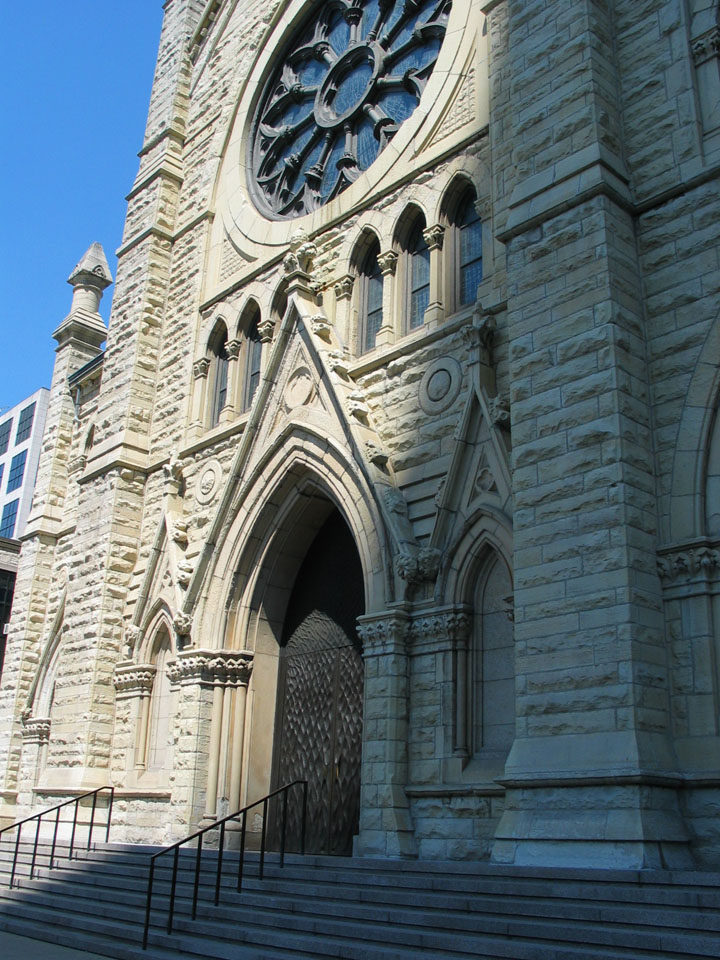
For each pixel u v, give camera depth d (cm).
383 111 2297
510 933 926
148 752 2228
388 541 1695
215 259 2589
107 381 2733
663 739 1173
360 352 2025
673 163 1416
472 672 1536
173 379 2573
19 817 2675
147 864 1756
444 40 2038
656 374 1349
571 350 1370
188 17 3086
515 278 1488
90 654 2377
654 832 1090
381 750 1562
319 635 2048
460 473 1609
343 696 1934
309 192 2383
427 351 1803
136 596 2414
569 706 1220
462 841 1438
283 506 2056
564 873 1062
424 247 1967
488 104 1866
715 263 1327
